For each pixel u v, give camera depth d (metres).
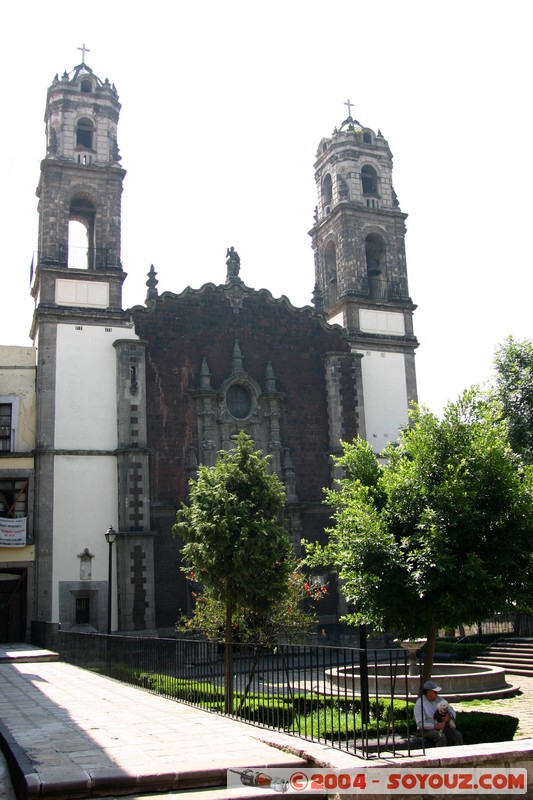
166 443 40.03
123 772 10.44
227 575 22.64
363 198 49.34
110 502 38.31
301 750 11.69
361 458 20.97
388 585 17.36
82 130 45.16
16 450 38.16
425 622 17.64
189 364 41.75
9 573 37.25
